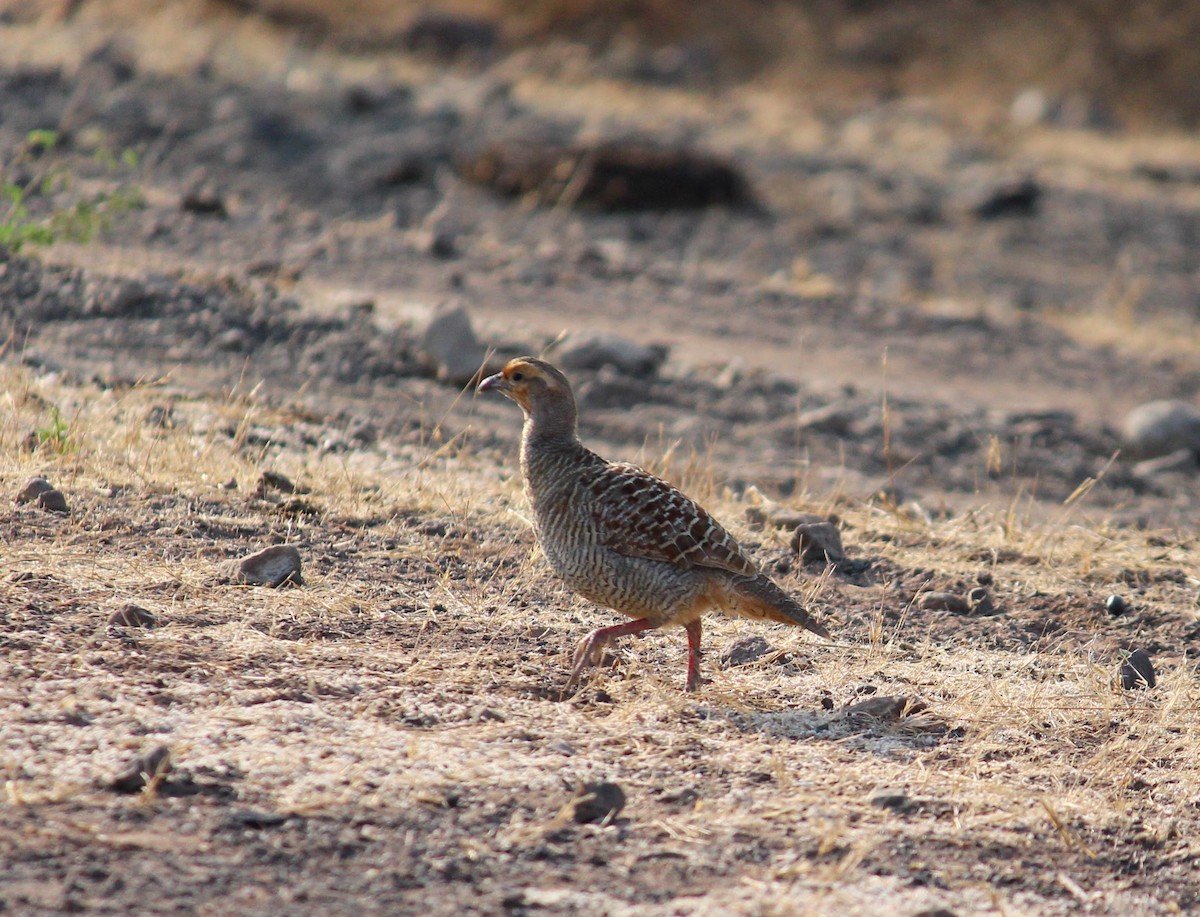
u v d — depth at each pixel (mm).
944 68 43625
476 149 28203
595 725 7652
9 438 11102
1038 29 45594
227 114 27516
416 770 6750
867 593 10695
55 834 5781
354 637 8555
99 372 14031
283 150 26812
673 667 8789
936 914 5930
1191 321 25531
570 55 38812
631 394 17094
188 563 9359
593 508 8320
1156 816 7277
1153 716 8570
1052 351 22453
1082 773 7688
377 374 16078
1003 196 30891
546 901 5777
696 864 6242
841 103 39469
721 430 16484
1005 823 6980
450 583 9766
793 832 6629
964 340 22234
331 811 6285
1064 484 16094
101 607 8383
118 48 29625
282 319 16672
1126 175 35125
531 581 10008
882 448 16500
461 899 5707
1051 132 38719
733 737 7715
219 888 5559
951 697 8656
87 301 16031
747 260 25562
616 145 28062
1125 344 23484
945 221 29812
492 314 19078
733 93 38750
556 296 20797
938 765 7629
